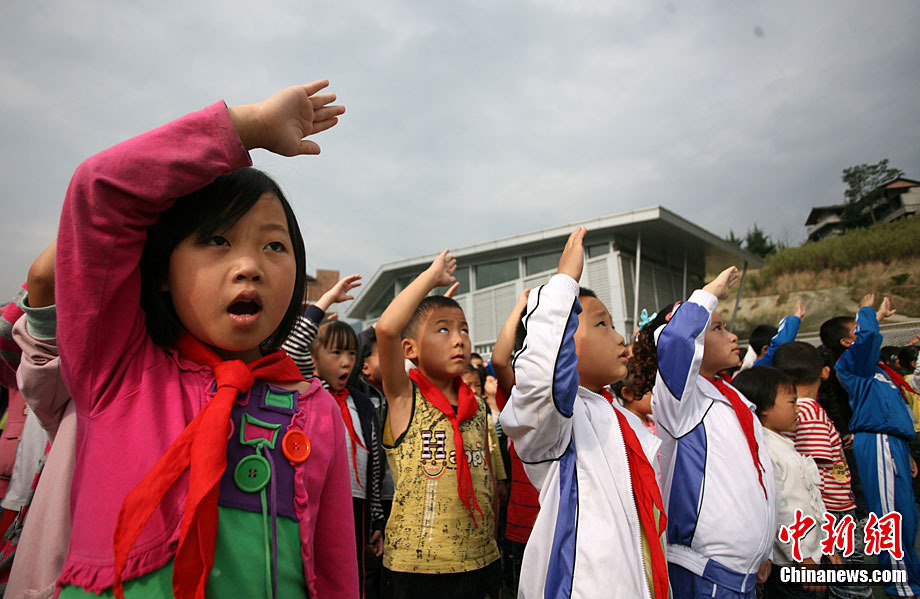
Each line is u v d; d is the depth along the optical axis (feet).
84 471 3.01
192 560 2.81
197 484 2.82
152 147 2.90
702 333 7.77
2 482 8.32
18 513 6.81
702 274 55.11
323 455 3.64
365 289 56.13
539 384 5.57
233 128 3.06
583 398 6.68
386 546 8.01
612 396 7.57
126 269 3.09
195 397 3.30
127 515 2.73
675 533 7.72
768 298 72.84
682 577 7.52
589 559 5.43
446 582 7.54
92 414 3.11
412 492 7.98
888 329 43.93
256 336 3.36
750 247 122.01
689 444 7.87
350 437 9.31
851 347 13.58
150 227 3.41
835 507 10.98
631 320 41.68
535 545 5.87
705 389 8.47
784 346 12.69
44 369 3.37
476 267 48.65
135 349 3.33
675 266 50.96
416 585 7.53
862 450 13.10
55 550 3.16
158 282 3.43
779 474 9.65
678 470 7.85
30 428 7.19
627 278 43.06
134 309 3.29
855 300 64.34
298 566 3.33
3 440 8.53
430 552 7.60
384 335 8.23
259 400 3.47
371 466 9.74
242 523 3.09
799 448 11.31
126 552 2.68
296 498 3.35
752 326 70.64
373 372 12.53
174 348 3.51
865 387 13.38
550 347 5.61
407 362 13.51
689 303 8.00
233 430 3.19
